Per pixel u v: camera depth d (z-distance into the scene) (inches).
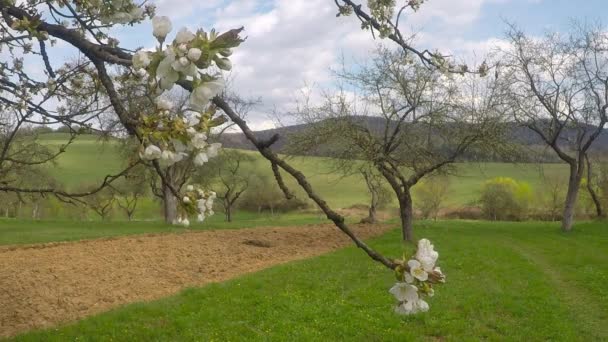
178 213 102.2
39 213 1555.1
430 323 386.0
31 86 190.1
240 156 1320.1
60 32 116.8
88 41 113.7
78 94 196.7
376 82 761.6
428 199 1595.7
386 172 805.2
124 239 847.7
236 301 441.4
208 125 88.0
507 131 801.6
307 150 800.9
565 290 506.3
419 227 1080.8
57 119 172.2
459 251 713.0
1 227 1011.3
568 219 1018.1
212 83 72.1
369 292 470.0
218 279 560.1
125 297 485.7
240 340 352.8
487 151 781.3
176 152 87.7
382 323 388.2
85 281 537.6
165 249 745.0
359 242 92.5
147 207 1904.5
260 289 488.4
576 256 695.7
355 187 2134.6
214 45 70.2
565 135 1058.1
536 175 1894.7
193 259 676.1
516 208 1588.3
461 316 407.2
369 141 773.3
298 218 1563.7
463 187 2094.0
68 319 418.6
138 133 89.8
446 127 764.0
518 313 414.9
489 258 653.3
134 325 386.6
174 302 441.7
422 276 84.1
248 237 903.1
